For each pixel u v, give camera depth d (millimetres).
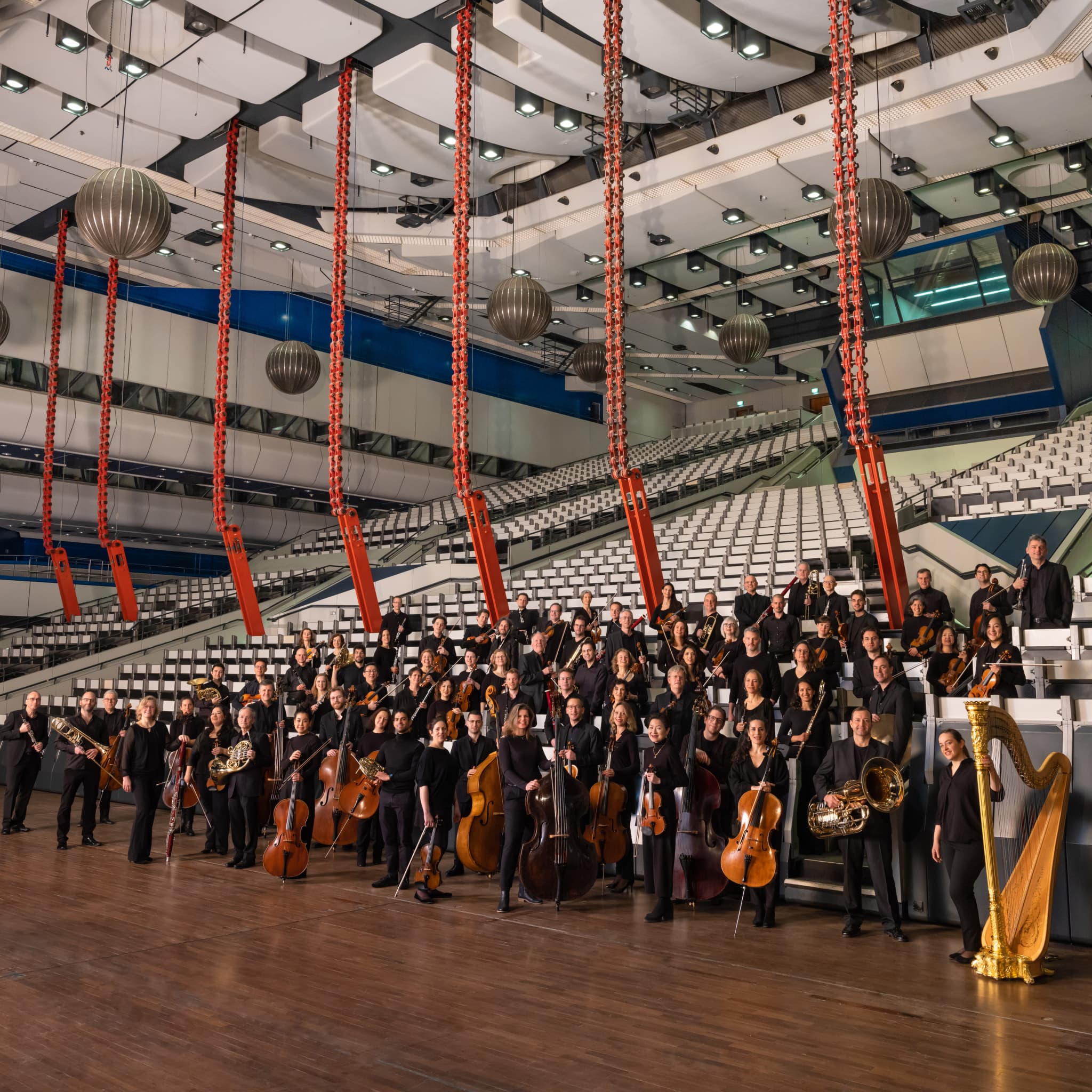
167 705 15070
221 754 9375
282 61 15609
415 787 8383
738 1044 4551
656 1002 5145
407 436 29812
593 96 16297
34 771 11492
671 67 15312
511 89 16406
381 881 8203
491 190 20266
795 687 7961
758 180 17891
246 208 20828
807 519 16500
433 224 21547
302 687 11148
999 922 5621
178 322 24938
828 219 19438
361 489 29078
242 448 25938
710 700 8906
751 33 14539
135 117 17141
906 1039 4605
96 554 28312
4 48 14906
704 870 7324
